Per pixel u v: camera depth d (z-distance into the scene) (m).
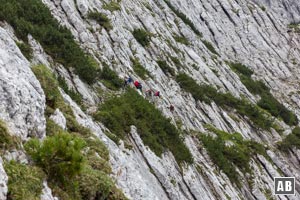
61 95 16.38
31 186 8.23
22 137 10.00
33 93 11.59
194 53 48.62
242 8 74.56
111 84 27.28
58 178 9.33
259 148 37.88
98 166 13.45
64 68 24.05
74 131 14.96
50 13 28.59
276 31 75.69
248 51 66.25
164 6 55.28
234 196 27.91
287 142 43.50
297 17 88.81
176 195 21.55
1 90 10.21
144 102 26.86
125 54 34.09
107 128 20.77
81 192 10.22
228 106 44.16
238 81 52.84
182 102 35.97
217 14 69.25
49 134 12.26
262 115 46.59
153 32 43.94
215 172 28.83
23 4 26.47
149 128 24.23
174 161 24.34
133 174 16.61
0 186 7.31
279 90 60.78
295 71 67.56
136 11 44.84
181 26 53.38
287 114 52.62
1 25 21.91
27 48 21.56
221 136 35.91
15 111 10.25
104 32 33.94
